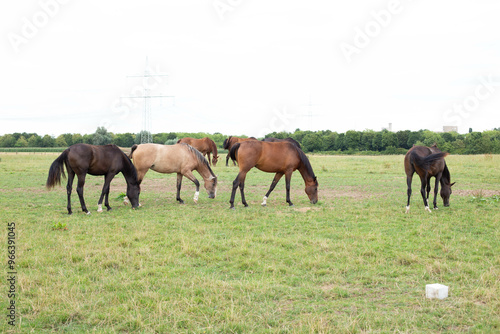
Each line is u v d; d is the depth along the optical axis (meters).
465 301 4.43
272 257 6.19
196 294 4.75
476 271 5.42
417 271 5.54
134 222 8.73
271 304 4.48
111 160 10.21
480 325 3.94
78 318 4.17
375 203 11.37
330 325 3.95
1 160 33.12
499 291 4.68
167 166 11.50
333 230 7.98
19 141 92.06
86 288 4.84
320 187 15.26
